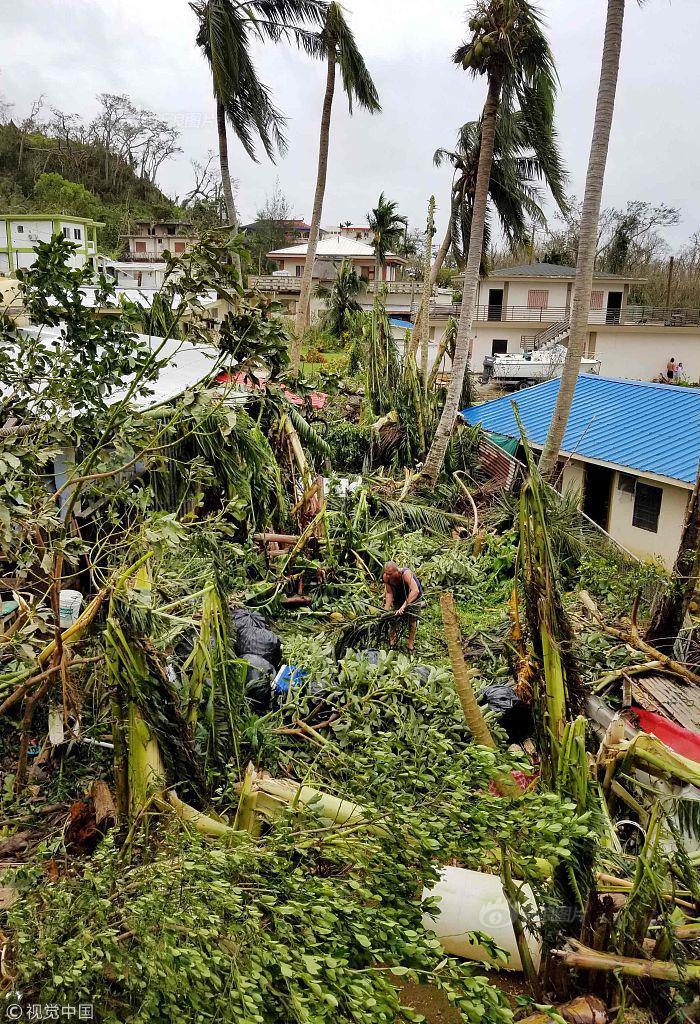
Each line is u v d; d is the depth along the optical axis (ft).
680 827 14.99
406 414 60.08
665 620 27.55
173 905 10.38
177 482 27.12
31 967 10.42
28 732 16.87
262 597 29.68
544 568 16.57
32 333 31.78
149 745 14.89
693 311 137.59
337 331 141.59
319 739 17.01
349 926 11.12
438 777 13.64
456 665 16.07
